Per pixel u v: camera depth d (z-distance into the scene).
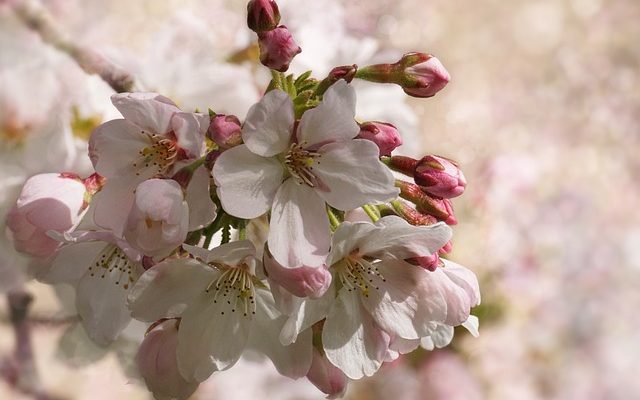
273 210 0.36
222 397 0.65
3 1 0.46
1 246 0.43
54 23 0.45
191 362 0.37
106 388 0.64
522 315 0.82
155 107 0.36
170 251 0.36
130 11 0.58
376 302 0.37
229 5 0.51
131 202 0.36
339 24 0.45
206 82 0.44
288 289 0.35
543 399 0.85
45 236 0.37
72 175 0.38
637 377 0.88
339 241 0.36
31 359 0.58
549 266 0.89
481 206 0.84
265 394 0.66
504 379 0.78
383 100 0.44
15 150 0.44
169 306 0.36
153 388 0.37
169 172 0.36
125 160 0.36
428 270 0.37
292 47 0.37
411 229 0.36
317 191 0.36
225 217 0.37
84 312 0.38
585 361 0.88
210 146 0.37
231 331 0.37
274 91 0.36
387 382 0.72
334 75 0.37
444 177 0.38
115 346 0.44
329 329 0.37
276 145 0.36
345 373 0.37
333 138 0.36
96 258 0.38
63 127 0.44
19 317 0.51
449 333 0.38
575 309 0.88
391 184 0.36
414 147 0.44
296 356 0.37
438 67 0.39
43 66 0.45
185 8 0.50
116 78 0.44
